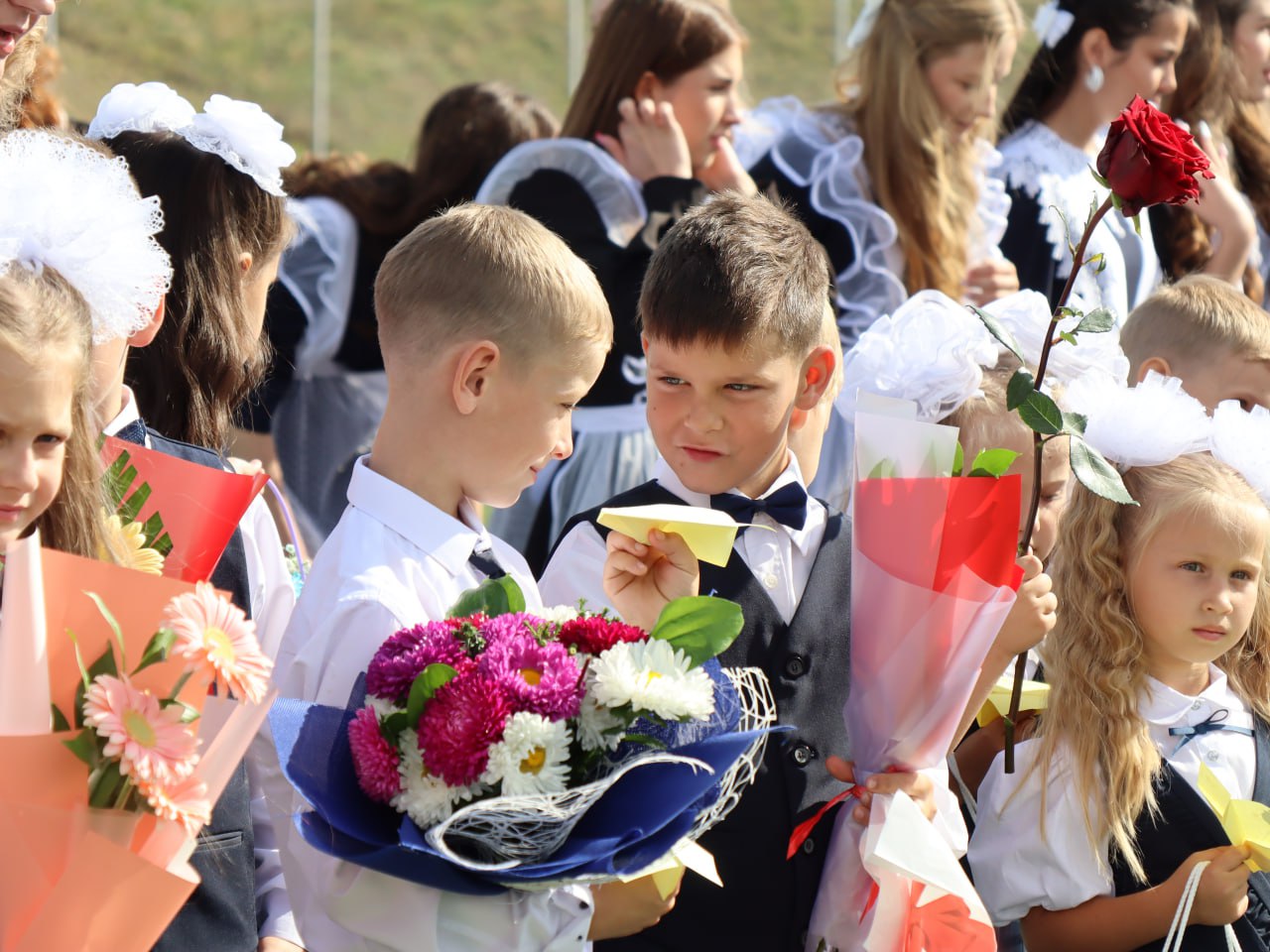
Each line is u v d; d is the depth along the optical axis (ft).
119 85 10.49
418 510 7.99
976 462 8.47
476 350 7.87
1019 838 9.76
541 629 7.01
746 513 9.19
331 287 18.47
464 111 19.90
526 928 6.84
